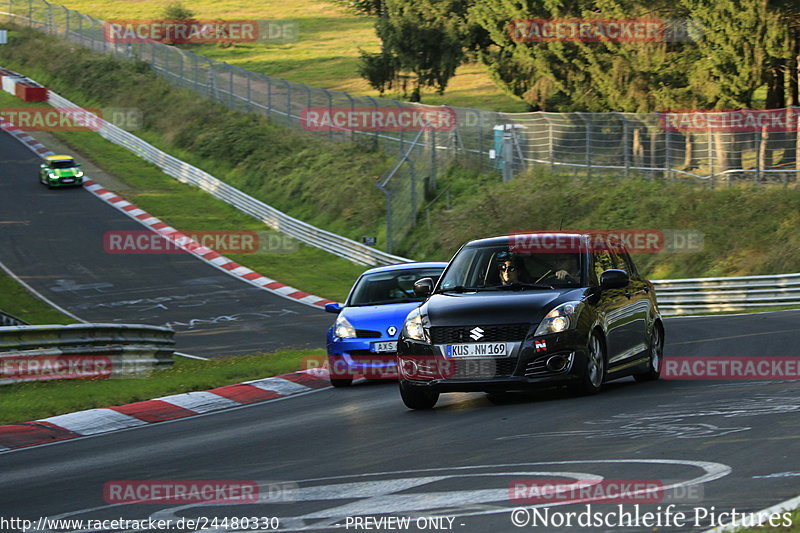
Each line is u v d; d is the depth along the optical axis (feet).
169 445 113.60
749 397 112.68
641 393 124.77
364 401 147.64
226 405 159.12
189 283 457.27
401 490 72.95
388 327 170.71
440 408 128.16
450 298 127.03
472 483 73.46
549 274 129.49
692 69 493.77
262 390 172.04
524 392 136.87
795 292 338.95
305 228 555.28
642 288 146.10
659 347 149.69
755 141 447.83
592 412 108.68
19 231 559.38
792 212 408.46
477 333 119.65
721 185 451.12
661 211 442.50
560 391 132.67
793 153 456.45
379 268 191.83
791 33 465.06
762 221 410.93
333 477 81.51
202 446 110.32
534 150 536.01
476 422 109.50
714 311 350.64
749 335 215.92
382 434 107.45
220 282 460.14
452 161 572.92
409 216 533.96
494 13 621.31
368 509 67.00
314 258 524.93
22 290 438.40
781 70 499.51
